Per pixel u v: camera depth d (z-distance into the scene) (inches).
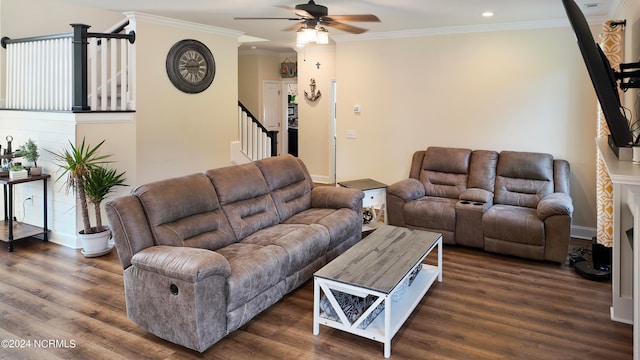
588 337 116.5
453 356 107.5
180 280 104.0
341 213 174.1
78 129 180.2
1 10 206.2
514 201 196.4
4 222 203.8
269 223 160.4
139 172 203.0
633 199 92.0
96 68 188.9
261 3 175.6
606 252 157.4
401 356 107.5
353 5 175.6
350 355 108.2
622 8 160.6
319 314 118.3
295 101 409.7
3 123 211.0
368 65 249.8
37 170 188.9
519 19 199.8
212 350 110.0
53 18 226.5
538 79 206.7
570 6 99.3
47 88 191.5
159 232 120.6
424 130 237.3
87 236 172.9
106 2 176.1
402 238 145.9
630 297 123.8
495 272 162.9
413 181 216.8
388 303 104.9
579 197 203.6
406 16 195.9
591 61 99.7
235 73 249.9
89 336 115.9
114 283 150.5
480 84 219.8
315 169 342.0
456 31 221.5
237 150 253.4
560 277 157.9
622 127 107.0
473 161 212.5
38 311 129.4
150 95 205.2
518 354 108.5
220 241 136.3
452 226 189.8
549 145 207.5
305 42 154.8
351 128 259.4
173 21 209.0
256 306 121.4
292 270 136.3
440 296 141.9
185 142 224.1
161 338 114.2
